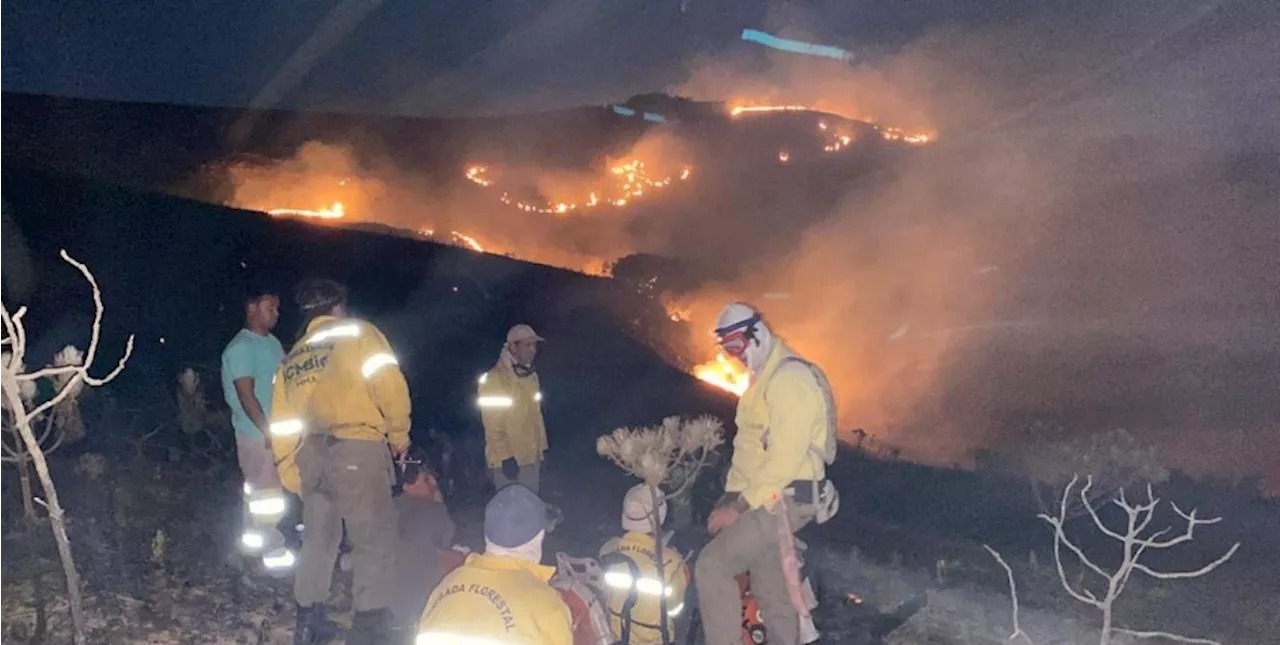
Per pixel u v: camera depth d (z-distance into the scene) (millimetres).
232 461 11430
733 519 5172
